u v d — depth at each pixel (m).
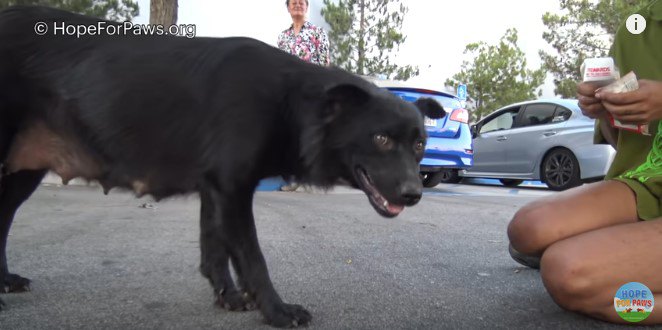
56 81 2.26
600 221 2.18
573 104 9.12
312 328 2.06
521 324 2.10
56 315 2.14
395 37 20.95
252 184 2.15
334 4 20.69
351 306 2.34
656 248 1.92
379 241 3.90
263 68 2.18
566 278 1.95
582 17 23.16
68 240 3.72
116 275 2.82
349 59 20.84
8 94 2.23
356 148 2.21
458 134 8.47
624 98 1.91
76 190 7.16
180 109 2.17
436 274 2.93
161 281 2.73
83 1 10.35
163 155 2.22
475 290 2.61
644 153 2.37
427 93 8.17
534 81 29.44
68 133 2.31
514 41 29.97
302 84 2.21
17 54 2.24
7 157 2.33
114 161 2.29
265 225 4.50
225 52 2.21
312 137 2.22
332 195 7.37
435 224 4.77
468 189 9.47
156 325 2.07
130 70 2.22
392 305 2.35
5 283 2.45
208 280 2.51
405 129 2.18
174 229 4.26
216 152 2.09
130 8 11.23
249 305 2.33
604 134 2.69
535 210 2.28
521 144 9.70
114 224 4.45
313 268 3.03
